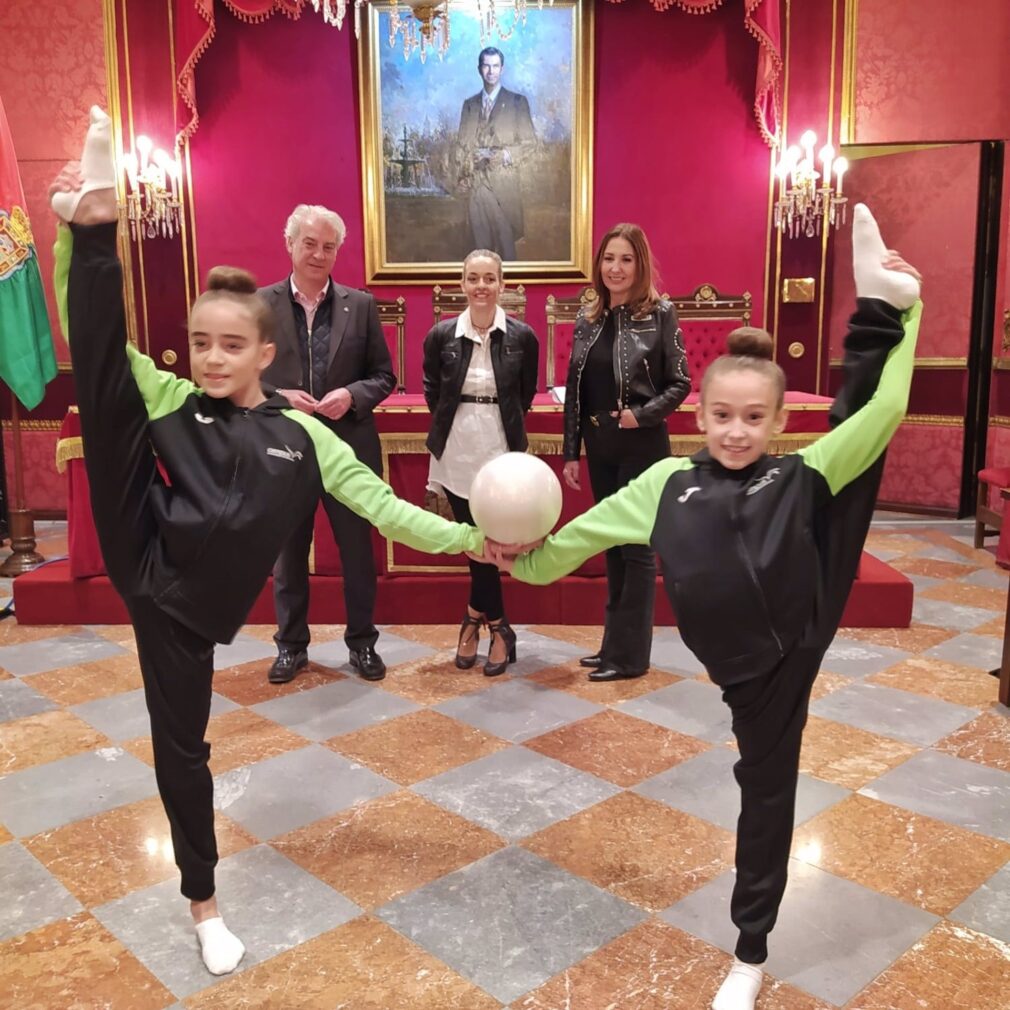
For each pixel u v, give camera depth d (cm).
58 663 396
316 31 663
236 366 183
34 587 446
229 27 662
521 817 263
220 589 183
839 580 171
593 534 185
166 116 670
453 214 683
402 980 196
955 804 269
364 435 363
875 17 663
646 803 270
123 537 178
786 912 218
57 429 718
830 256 687
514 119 670
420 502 443
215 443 184
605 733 319
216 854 201
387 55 662
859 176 704
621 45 666
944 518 706
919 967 199
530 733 319
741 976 186
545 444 437
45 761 302
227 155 677
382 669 374
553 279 688
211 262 687
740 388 169
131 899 226
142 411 178
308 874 235
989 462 690
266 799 274
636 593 362
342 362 359
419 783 284
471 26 658
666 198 682
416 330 695
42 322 525
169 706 186
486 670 376
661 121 673
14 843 252
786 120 670
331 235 346
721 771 290
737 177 677
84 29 665
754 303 691
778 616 168
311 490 193
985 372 685
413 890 228
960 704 344
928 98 666
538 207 682
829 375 720
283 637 373
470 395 362
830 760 297
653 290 343
